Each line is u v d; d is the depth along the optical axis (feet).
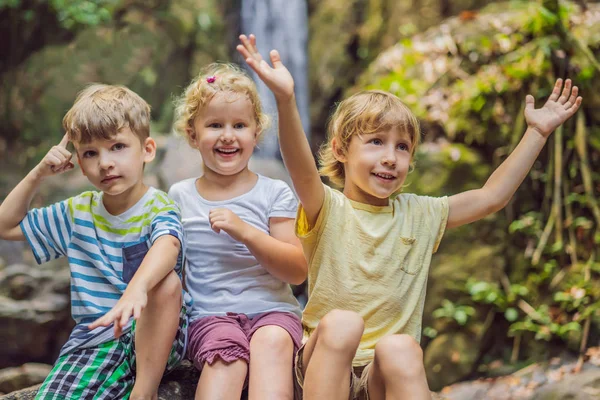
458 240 15.19
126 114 7.71
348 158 7.94
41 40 24.86
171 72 25.57
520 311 14.74
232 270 8.16
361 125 7.73
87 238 7.86
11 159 23.75
